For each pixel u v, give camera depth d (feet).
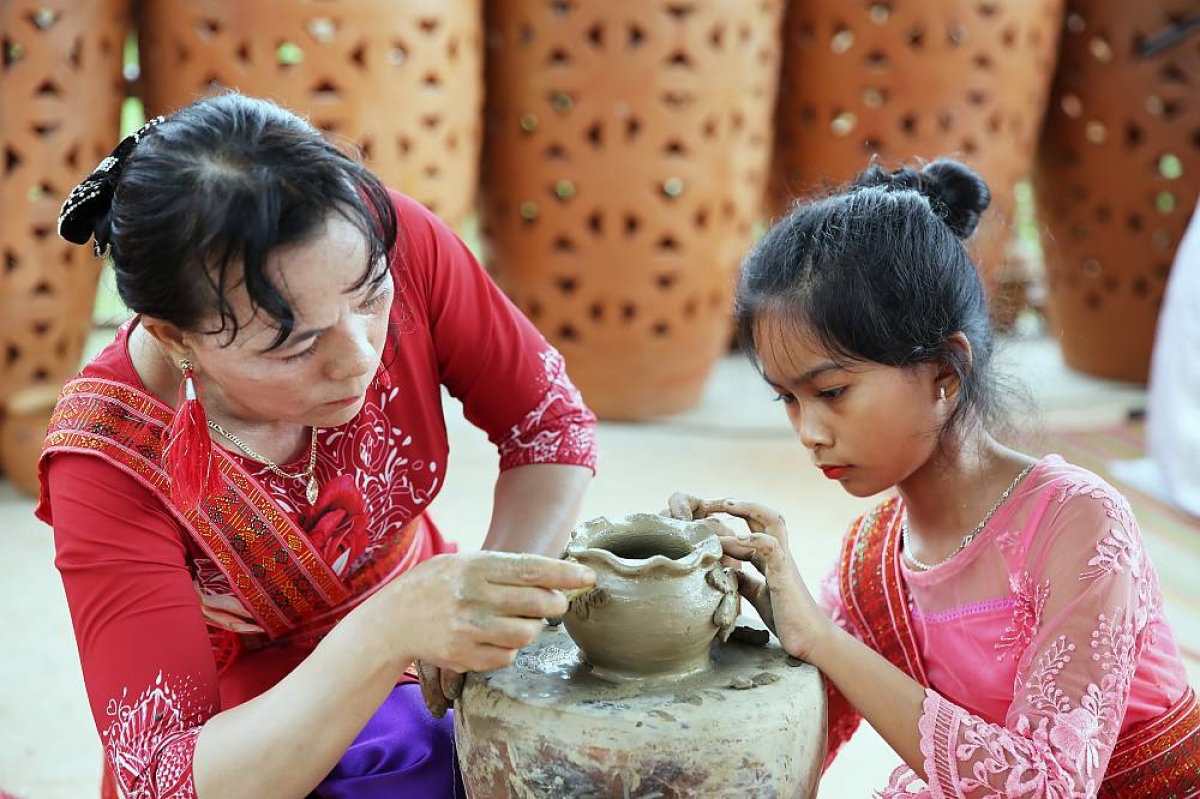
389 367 5.00
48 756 6.96
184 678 4.39
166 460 4.51
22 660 7.99
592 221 11.62
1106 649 4.35
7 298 10.14
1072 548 4.50
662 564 3.91
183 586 4.56
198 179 3.76
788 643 4.27
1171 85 12.39
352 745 4.86
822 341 4.40
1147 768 4.74
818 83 12.19
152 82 10.70
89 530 4.45
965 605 4.84
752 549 4.24
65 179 10.17
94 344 14.01
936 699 4.26
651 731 3.78
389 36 10.37
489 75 11.73
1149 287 12.91
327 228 3.83
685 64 11.19
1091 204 13.05
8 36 9.66
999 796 4.16
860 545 5.31
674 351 12.06
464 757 4.17
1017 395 5.25
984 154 12.11
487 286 5.42
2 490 10.84
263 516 4.83
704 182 11.52
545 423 5.56
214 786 4.12
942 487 4.85
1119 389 13.20
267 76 10.25
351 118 10.43
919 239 4.50
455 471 11.16
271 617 5.09
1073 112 13.04
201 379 4.64
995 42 11.79
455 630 3.85
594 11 11.02
